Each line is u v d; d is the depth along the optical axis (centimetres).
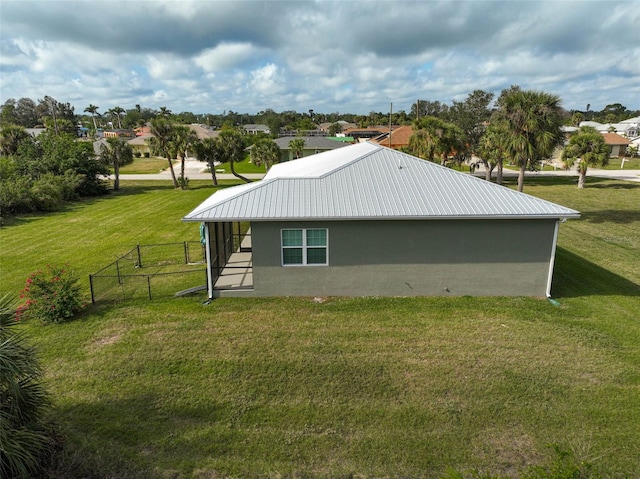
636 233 2045
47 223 2423
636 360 894
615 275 1431
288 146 5384
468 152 3934
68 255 1756
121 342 980
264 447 649
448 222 1187
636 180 3991
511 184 3750
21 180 2812
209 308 1166
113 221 2466
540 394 780
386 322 1076
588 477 488
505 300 1209
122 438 666
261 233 1189
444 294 1240
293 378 834
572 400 762
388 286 1232
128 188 3956
